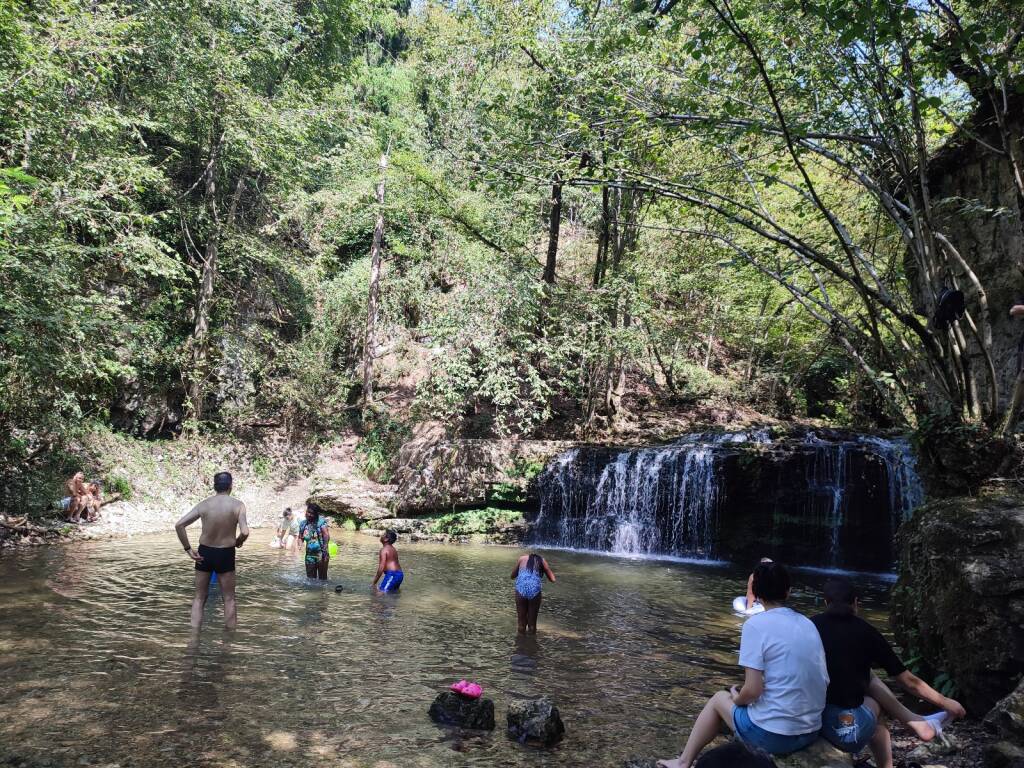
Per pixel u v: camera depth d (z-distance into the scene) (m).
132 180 13.77
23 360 11.80
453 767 4.48
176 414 20.06
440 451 17.88
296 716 5.17
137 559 11.38
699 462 15.90
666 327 19.62
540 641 7.74
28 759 4.25
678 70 8.21
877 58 6.21
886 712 4.11
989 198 7.66
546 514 17.19
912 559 6.15
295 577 10.56
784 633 3.61
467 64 17.97
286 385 20.92
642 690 6.24
